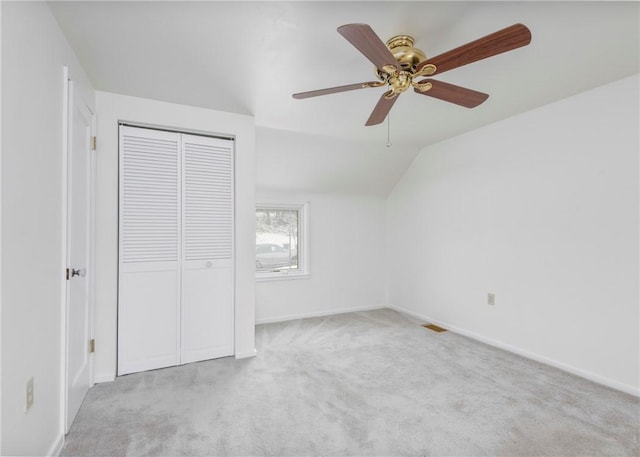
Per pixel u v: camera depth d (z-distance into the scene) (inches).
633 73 82.7
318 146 138.7
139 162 96.7
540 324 104.5
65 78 64.5
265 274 154.3
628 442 64.0
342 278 169.2
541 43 68.7
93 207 87.7
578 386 87.4
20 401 47.1
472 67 79.0
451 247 138.7
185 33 64.6
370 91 91.9
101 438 64.8
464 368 99.0
